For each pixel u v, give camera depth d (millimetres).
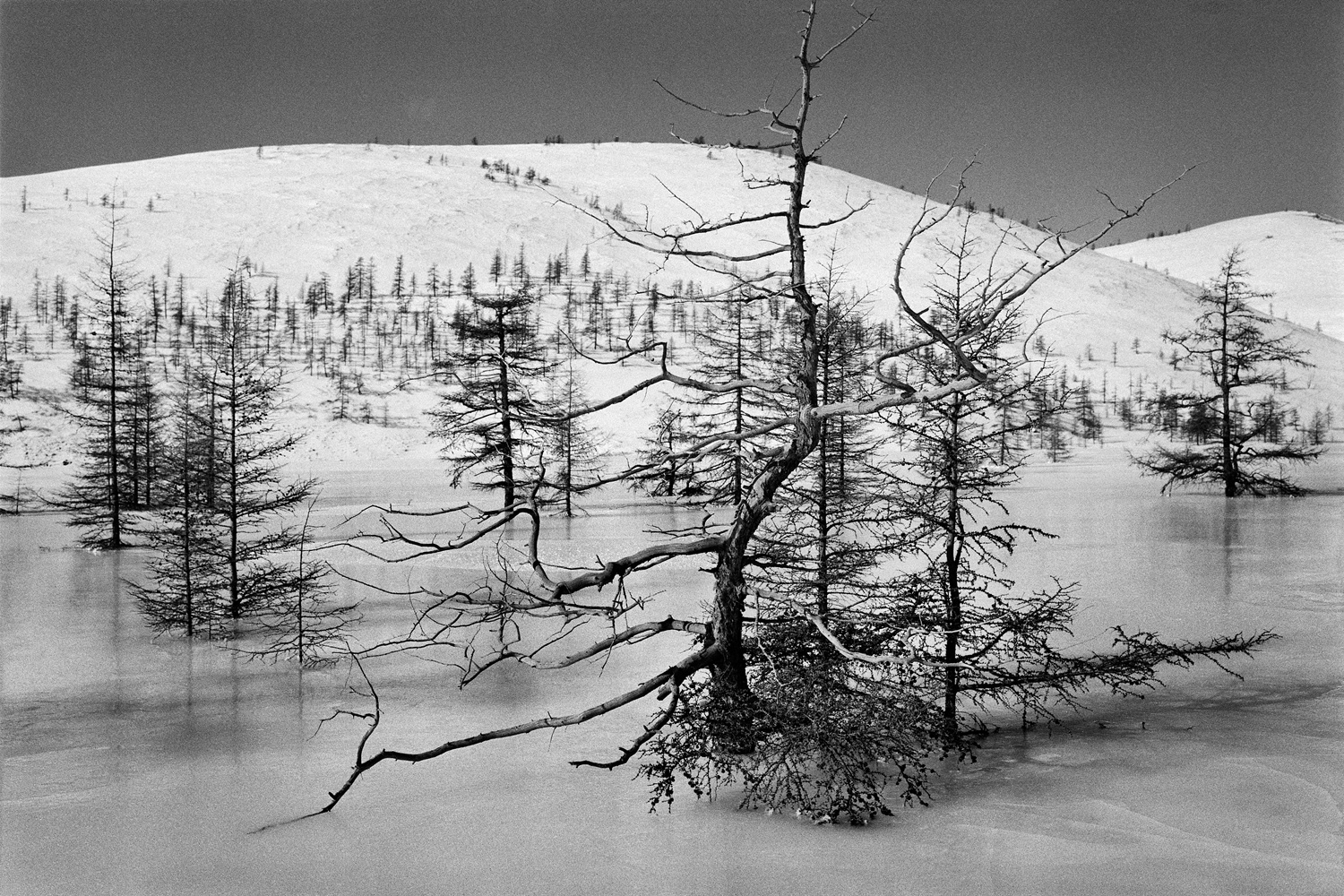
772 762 9836
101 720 13242
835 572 12023
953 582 10984
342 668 16219
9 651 17688
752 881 7742
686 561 26328
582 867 8164
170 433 41500
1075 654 14891
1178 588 20375
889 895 7445
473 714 13406
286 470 72500
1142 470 60906
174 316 148875
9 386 93438
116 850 8672
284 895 7719
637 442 76438
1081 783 9922
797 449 9891
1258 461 57188
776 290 9656
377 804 9906
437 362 34562
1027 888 7449
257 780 10734
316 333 151500
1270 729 11617
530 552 9695
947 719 10828
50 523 42188
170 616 19281
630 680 15086
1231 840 8375
